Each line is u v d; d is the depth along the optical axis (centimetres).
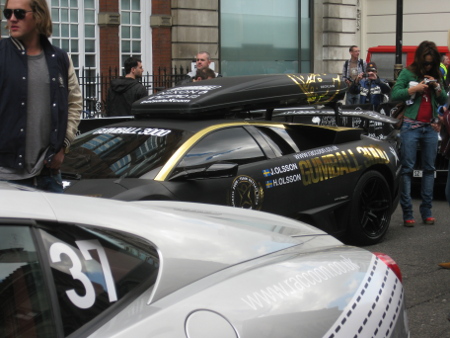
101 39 1672
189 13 1812
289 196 652
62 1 1600
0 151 448
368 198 738
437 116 808
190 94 657
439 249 730
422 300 565
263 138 656
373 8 2527
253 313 238
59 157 462
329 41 2161
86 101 1386
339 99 770
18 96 441
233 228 291
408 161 820
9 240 224
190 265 251
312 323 249
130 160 594
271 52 2048
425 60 790
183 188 567
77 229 241
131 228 256
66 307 221
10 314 215
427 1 2439
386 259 309
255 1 1995
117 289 233
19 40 444
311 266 275
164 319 224
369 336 263
